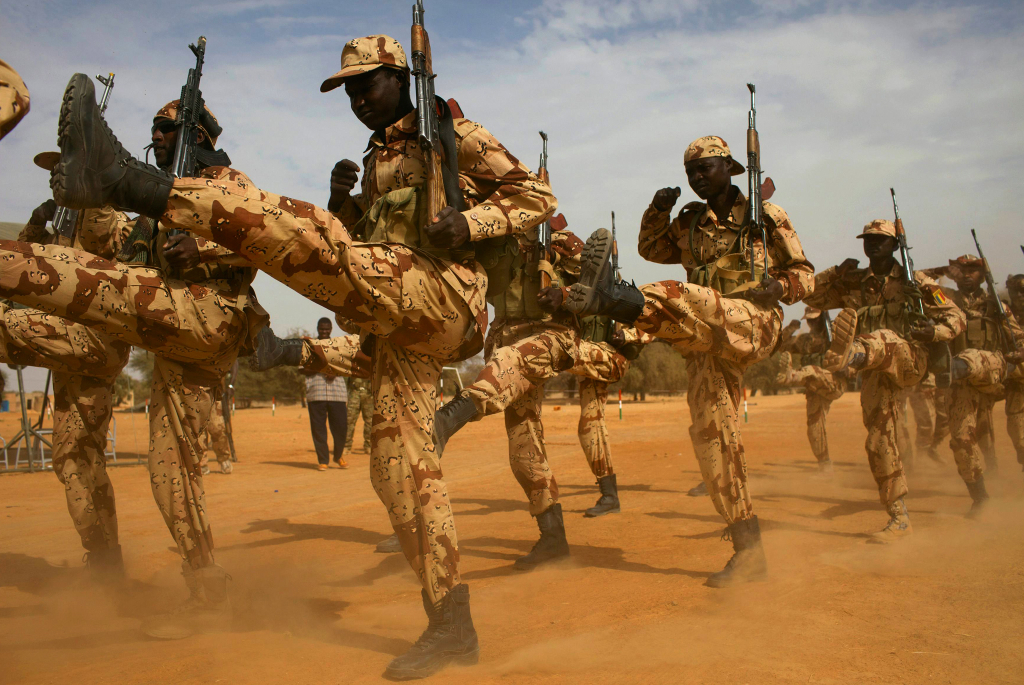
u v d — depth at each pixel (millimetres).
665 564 4789
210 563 3633
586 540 5773
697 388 4379
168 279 3434
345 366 5332
